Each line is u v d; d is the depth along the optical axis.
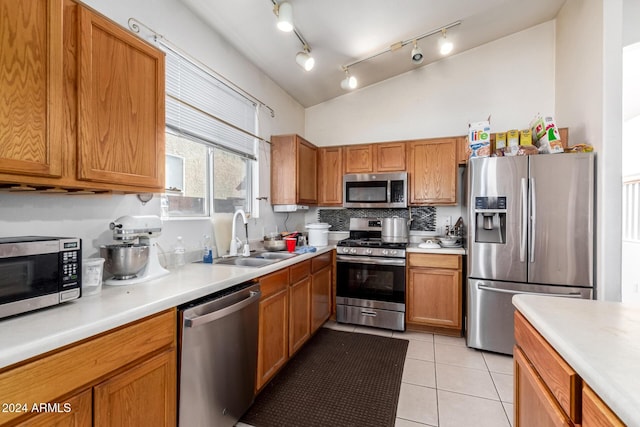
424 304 2.94
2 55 0.92
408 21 2.61
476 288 2.56
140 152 1.39
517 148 2.54
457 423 1.67
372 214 3.75
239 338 1.60
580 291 2.27
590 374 0.65
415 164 3.29
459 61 3.46
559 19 3.03
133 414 1.06
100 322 0.95
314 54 2.84
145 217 1.51
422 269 2.94
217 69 2.34
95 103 1.19
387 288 3.01
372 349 2.61
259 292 1.76
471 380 2.12
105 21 1.23
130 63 1.35
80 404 0.90
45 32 1.02
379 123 3.77
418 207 3.56
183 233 2.05
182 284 1.43
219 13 2.13
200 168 2.26
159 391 1.17
